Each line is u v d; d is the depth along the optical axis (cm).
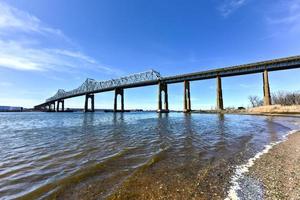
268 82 8356
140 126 3506
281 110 6938
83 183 750
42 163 1055
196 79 11256
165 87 12925
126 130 2805
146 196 638
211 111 10856
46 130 3083
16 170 934
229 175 820
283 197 620
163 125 3638
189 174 838
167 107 12838
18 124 4619
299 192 651
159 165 971
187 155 1175
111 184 736
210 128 2881
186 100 11719
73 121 5531
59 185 734
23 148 1542
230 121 4359
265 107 7794
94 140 1862
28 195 657
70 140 1908
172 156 1152
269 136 1912
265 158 1080
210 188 695
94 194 654
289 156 1111
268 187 695
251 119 4928
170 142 1673
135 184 734
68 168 950
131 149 1380
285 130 2378
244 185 716
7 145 1703
